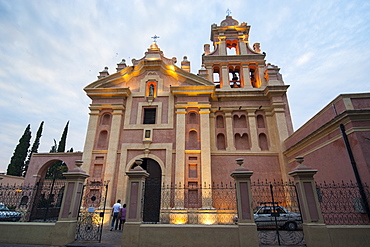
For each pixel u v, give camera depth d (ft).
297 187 27.50
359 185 29.76
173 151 53.57
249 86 64.28
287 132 55.67
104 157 54.08
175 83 61.67
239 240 25.08
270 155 55.42
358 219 29.66
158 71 63.52
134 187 28.55
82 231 34.86
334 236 24.25
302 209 26.14
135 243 25.88
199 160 52.42
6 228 28.30
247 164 54.80
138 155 53.78
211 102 61.82
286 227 39.45
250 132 57.98
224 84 65.31
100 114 58.95
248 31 74.54
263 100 61.52
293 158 49.98
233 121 60.64
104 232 37.06
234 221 40.22
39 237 27.50
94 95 59.62
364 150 29.78
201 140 53.67
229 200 50.52
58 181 39.42
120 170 52.06
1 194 30.94
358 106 33.01
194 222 45.55
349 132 31.96
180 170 50.88
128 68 63.00
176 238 25.85
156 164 53.21
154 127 56.29
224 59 68.95
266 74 64.49
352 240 24.07
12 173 105.09
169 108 58.34
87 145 54.90
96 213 43.34
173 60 67.46
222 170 54.34
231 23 76.02
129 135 56.08
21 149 111.24
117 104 58.44
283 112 57.57
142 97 60.59
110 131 56.75
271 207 41.22
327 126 36.11
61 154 63.82
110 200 49.16
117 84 62.80
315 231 24.50
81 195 30.94
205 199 47.80
